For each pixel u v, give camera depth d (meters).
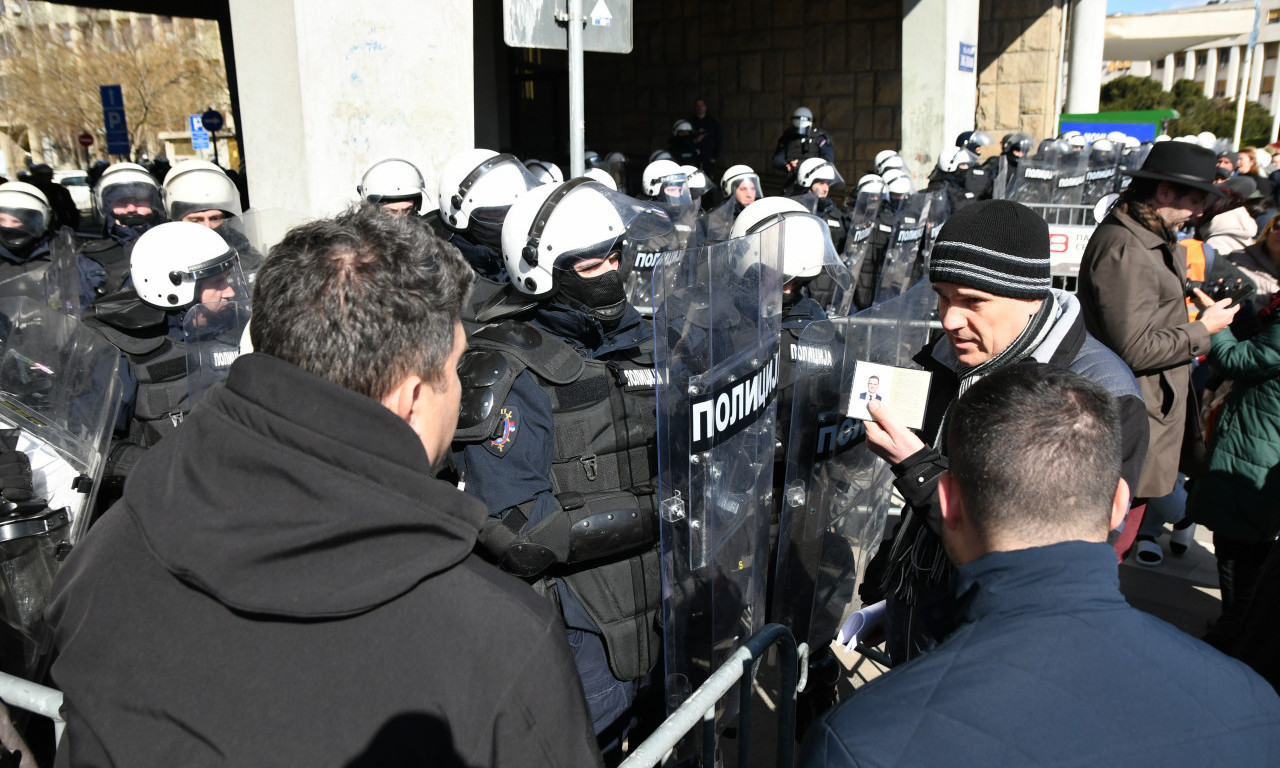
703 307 1.83
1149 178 2.71
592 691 1.95
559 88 14.84
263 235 4.50
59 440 1.94
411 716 0.87
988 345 1.71
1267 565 2.31
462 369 1.83
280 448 0.90
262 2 4.73
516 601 0.95
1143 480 2.72
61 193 8.42
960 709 0.94
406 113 5.12
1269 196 7.04
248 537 0.87
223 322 2.54
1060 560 1.02
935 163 12.21
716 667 2.03
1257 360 2.86
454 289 1.06
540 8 3.43
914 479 1.65
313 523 0.87
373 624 0.88
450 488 0.96
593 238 2.02
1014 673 0.96
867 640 2.09
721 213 5.42
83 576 0.97
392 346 0.96
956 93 12.47
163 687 0.88
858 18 13.32
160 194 5.13
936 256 1.71
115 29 28.75
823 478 2.21
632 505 1.88
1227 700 0.97
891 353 2.27
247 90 4.99
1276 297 2.96
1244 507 2.95
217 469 0.92
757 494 2.08
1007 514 1.05
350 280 0.96
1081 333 1.75
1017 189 9.38
